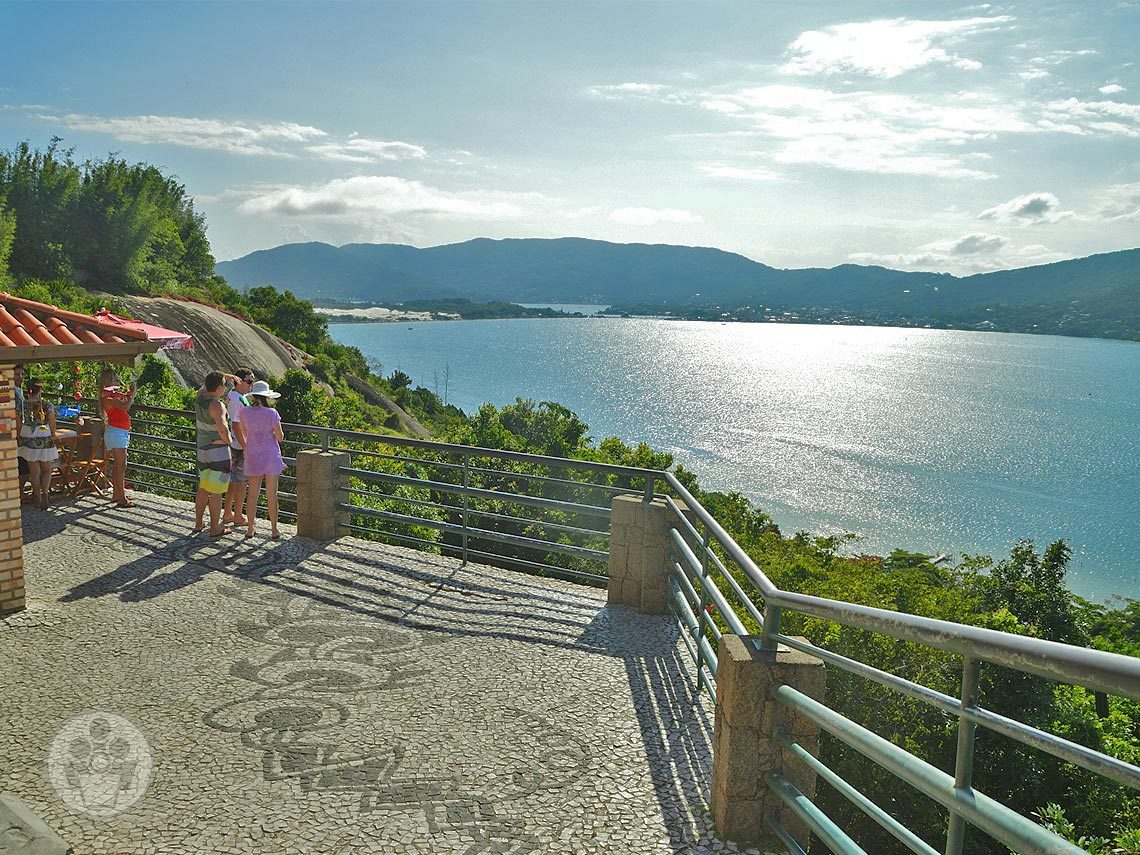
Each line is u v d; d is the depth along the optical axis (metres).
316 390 39.72
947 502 122.94
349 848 3.90
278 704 5.46
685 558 6.54
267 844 3.92
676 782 4.57
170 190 82.62
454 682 5.92
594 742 5.04
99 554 8.70
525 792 4.44
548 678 6.03
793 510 112.38
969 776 1.87
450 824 4.12
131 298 46.59
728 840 3.96
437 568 8.72
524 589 8.17
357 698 5.60
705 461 143.25
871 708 10.77
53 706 5.36
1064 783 11.76
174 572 8.21
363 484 17.28
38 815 4.10
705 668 6.28
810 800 3.58
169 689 5.66
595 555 8.02
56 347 7.05
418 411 109.50
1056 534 108.38
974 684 1.84
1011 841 1.57
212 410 9.26
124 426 10.64
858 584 17.36
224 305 68.44
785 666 3.84
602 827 4.12
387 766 4.69
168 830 4.01
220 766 4.64
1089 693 14.59
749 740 3.89
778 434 176.50
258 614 7.18
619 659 6.45
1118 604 83.62
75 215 54.00
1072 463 159.88
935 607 16.67
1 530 6.96
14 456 7.01
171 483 13.52
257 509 11.12
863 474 139.88
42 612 7.05
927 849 2.14
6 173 51.56
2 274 45.34
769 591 3.79
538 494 19.98
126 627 6.79
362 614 7.27
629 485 19.72
